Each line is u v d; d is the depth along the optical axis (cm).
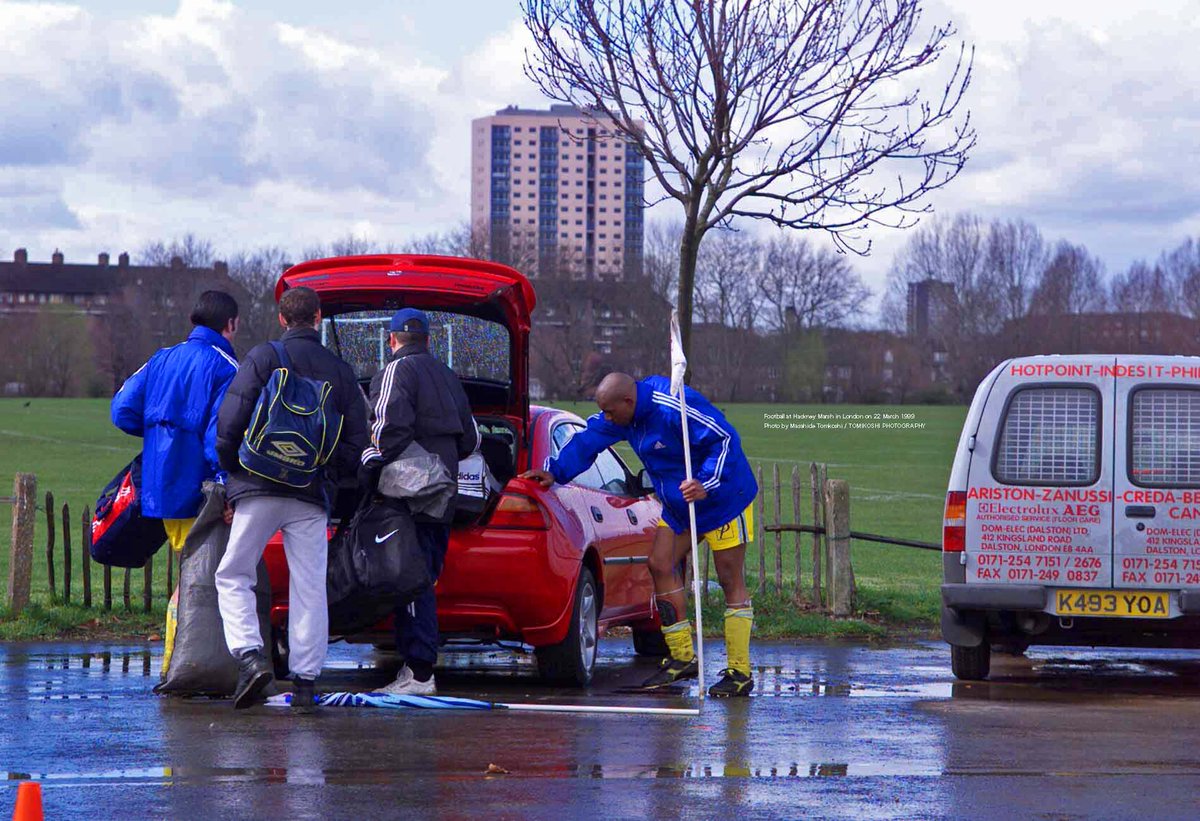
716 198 1338
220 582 828
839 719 812
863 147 1288
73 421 7975
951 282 13300
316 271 1002
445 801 591
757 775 648
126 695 887
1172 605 966
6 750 691
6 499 1302
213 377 873
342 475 855
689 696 931
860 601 1430
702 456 949
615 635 1370
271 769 651
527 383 1024
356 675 1061
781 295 12725
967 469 995
